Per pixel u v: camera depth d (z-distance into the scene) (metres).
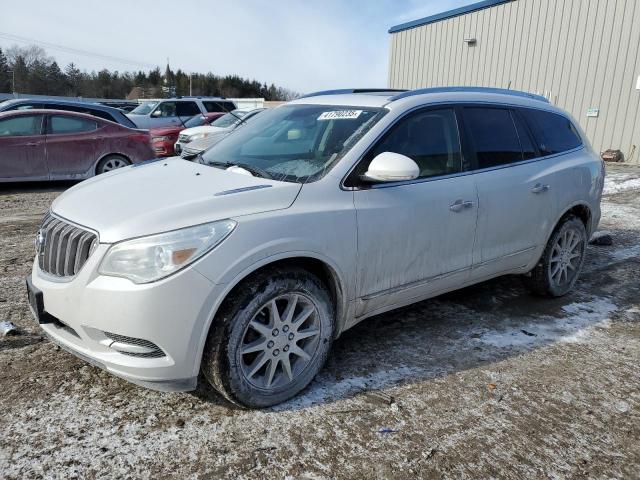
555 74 15.14
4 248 5.57
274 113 4.07
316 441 2.61
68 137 9.38
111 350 2.53
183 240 2.47
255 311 2.66
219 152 3.74
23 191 9.39
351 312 3.15
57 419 2.70
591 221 4.77
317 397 2.98
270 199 2.78
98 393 2.94
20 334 3.58
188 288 2.45
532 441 2.68
